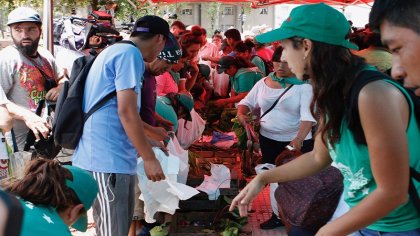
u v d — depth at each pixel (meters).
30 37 3.96
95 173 3.10
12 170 3.73
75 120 3.13
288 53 1.93
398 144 1.69
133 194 3.33
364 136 1.78
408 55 1.59
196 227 4.24
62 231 1.82
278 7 33.59
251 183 2.38
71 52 5.51
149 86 3.64
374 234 2.02
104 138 3.09
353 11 17.91
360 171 1.90
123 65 3.02
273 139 4.67
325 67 1.81
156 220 4.22
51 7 5.39
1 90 3.72
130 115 3.00
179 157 4.35
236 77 6.41
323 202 2.79
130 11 14.69
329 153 2.17
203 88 6.49
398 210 1.93
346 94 1.78
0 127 3.69
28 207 1.83
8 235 1.28
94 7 10.79
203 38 6.30
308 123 4.31
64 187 2.03
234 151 5.39
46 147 3.81
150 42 3.29
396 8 1.59
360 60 1.82
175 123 4.53
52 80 4.14
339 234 1.84
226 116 6.16
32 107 4.03
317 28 1.81
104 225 3.16
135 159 3.27
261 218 4.84
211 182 4.49
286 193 2.98
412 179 1.85
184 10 35.06
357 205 1.83
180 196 3.72
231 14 36.12
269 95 4.61
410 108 1.75
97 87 3.10
